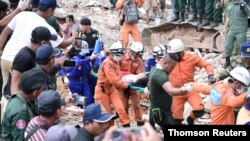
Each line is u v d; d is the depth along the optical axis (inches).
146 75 500.7
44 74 311.9
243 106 350.3
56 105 285.9
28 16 410.0
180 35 765.3
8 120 308.8
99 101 491.5
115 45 480.7
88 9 981.8
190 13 763.4
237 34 628.7
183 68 462.6
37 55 342.3
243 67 422.3
